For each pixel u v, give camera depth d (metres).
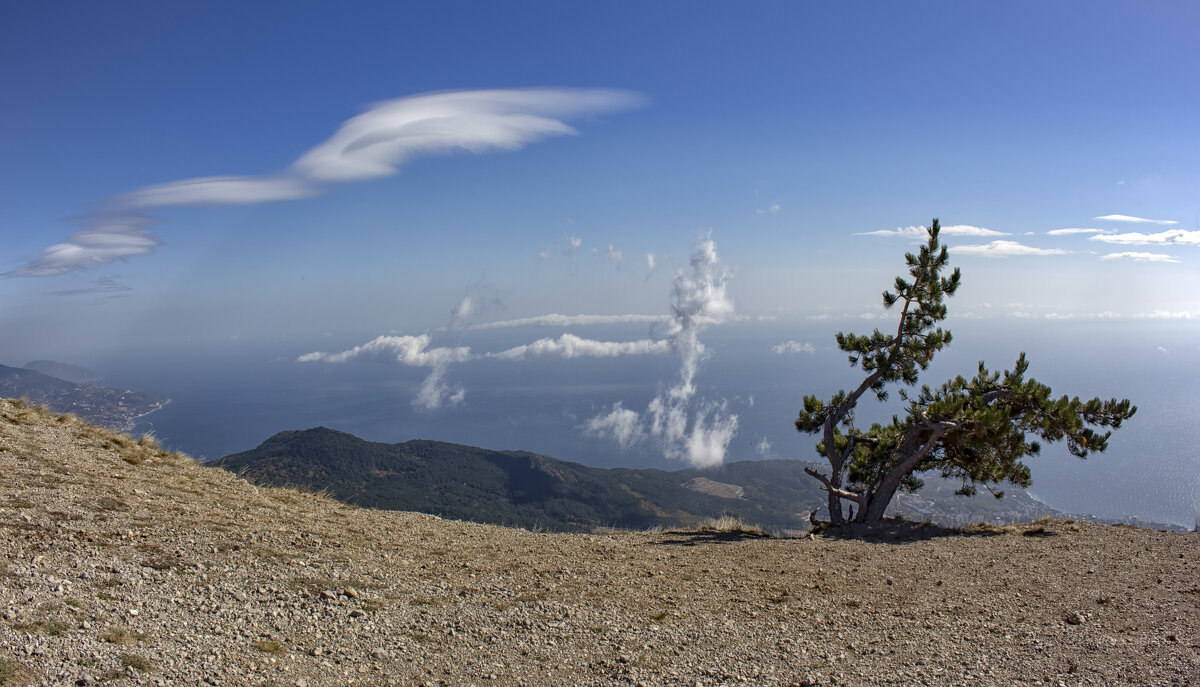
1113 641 6.36
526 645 6.07
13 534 6.39
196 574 6.52
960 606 7.88
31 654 4.25
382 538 9.54
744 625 7.06
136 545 6.93
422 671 5.32
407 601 6.92
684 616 7.28
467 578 8.04
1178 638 6.36
